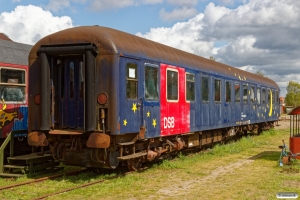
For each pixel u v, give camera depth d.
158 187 8.68
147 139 10.52
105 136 8.81
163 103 11.38
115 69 9.10
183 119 12.78
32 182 9.07
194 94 13.80
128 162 10.12
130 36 10.44
